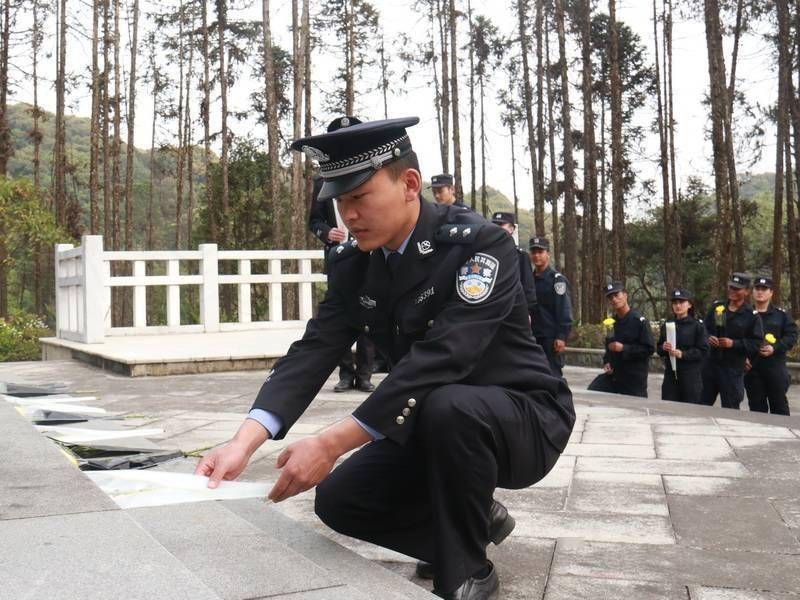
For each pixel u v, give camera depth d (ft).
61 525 6.54
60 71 101.14
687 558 8.62
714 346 25.57
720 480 12.09
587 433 16.34
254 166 114.93
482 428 6.06
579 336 51.21
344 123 6.38
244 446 6.47
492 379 6.60
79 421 14.79
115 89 94.12
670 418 18.35
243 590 5.42
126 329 37.65
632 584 7.84
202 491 6.60
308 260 41.39
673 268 120.78
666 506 10.67
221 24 103.86
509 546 9.06
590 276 101.09
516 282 6.64
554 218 112.57
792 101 79.87
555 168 110.73
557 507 10.67
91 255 34.14
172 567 5.48
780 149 82.58
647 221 127.75
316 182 22.99
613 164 85.15
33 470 8.79
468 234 6.47
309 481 5.90
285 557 6.14
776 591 7.64
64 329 39.27
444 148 104.17
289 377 6.83
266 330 40.11
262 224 118.21
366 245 6.36
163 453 11.68
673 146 100.53
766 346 24.98
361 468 6.81
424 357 6.07
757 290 25.95
